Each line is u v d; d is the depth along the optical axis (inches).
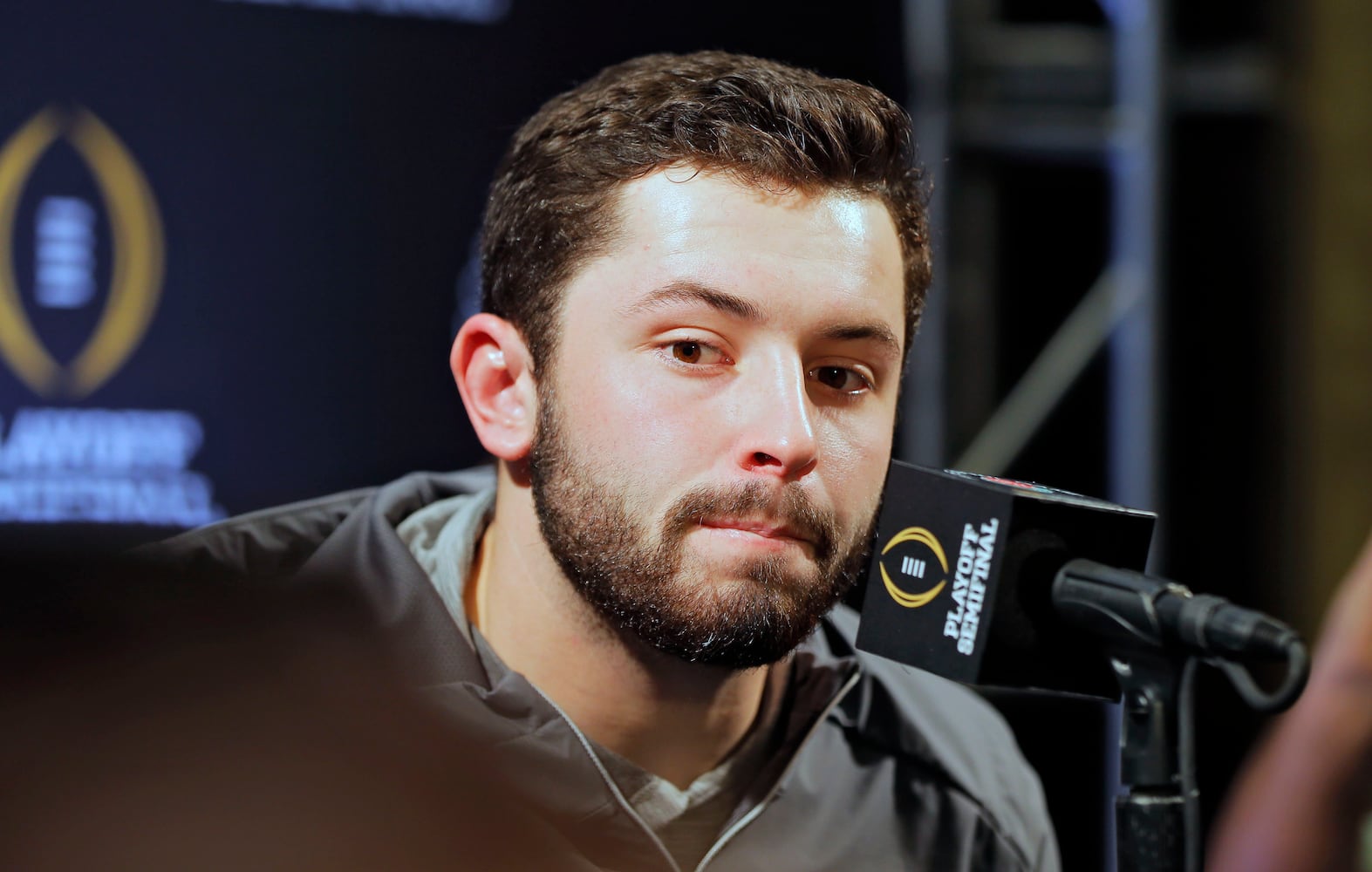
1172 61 492.7
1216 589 530.3
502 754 174.1
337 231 378.0
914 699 229.0
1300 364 526.6
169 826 47.8
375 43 379.2
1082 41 438.3
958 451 444.8
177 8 360.8
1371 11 509.4
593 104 178.1
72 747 49.8
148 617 54.7
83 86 354.3
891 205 176.2
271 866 47.7
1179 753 129.6
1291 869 239.0
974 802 217.0
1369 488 529.7
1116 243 455.2
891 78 427.2
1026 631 145.5
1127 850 130.5
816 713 199.5
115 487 359.3
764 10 412.8
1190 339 525.7
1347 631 239.5
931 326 435.8
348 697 55.2
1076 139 438.0
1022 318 481.4
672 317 162.6
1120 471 451.5
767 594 160.1
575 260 170.7
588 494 167.5
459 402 390.9
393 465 384.5
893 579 156.3
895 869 203.8
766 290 161.3
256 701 52.1
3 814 48.0
